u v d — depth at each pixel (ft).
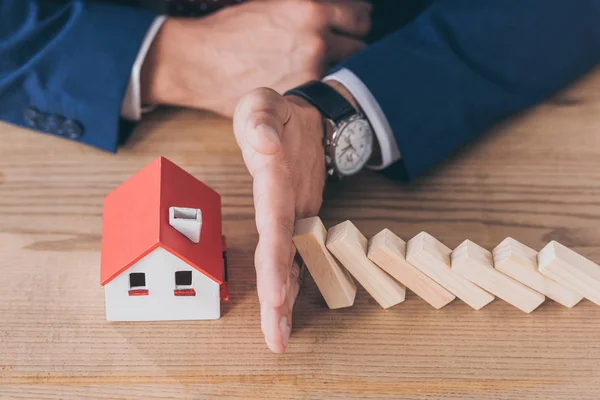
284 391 2.35
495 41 3.20
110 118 3.16
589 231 2.82
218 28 3.42
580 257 2.35
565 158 3.13
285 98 2.67
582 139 3.22
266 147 2.19
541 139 3.23
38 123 3.26
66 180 3.10
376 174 3.12
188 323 2.55
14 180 3.09
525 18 3.23
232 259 2.76
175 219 2.32
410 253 2.39
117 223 2.53
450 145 3.09
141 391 2.35
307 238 2.35
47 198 3.01
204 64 3.35
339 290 2.50
